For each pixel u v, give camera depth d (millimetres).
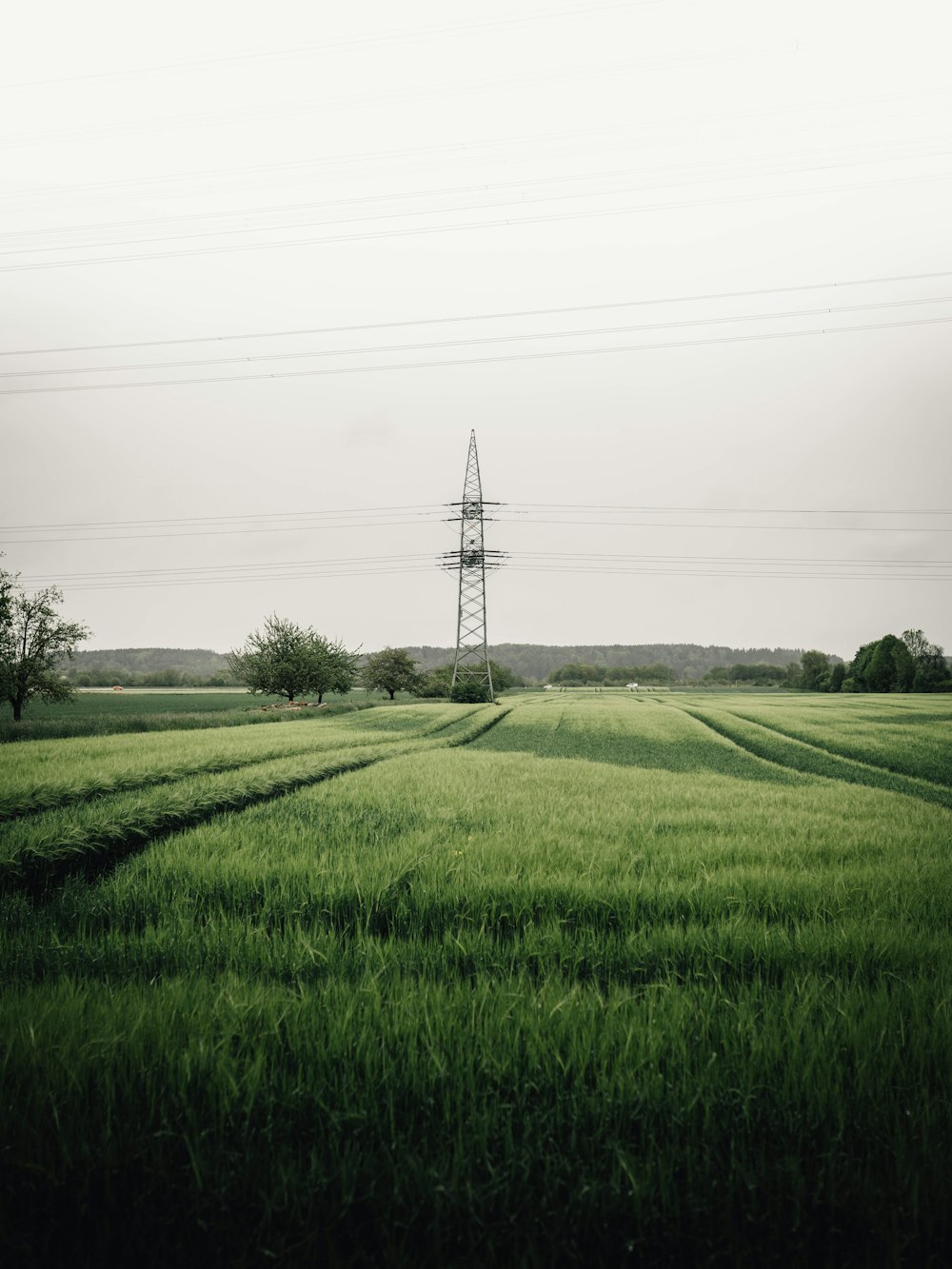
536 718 49344
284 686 62688
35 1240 2742
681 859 8586
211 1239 2684
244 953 5676
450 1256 2689
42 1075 3471
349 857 8312
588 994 4551
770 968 5422
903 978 5055
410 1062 3654
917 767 22531
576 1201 2795
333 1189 2836
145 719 39125
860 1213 2770
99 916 6781
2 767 15586
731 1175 2875
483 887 7176
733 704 66875
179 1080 3480
